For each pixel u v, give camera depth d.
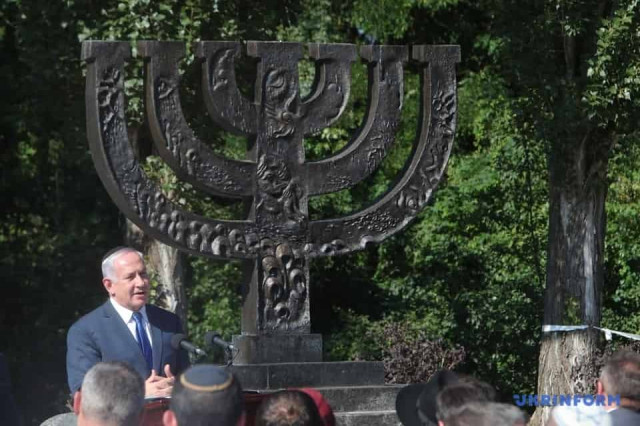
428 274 20.69
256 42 8.70
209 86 8.54
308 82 18.69
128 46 8.20
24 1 13.91
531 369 19.23
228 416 4.37
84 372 7.26
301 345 8.56
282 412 4.41
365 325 18.98
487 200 20.23
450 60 9.23
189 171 8.42
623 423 5.14
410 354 14.83
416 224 20.75
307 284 8.73
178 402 4.37
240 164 8.59
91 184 19.11
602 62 13.16
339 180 8.91
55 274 18.75
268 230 8.65
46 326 18.28
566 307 14.47
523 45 13.72
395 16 20.72
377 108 9.05
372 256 21.25
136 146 13.11
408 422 5.50
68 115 14.94
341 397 8.33
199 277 18.08
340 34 21.52
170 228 8.31
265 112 8.70
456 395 4.55
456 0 20.92
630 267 19.45
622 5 13.28
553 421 4.86
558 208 14.61
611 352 14.58
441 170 9.18
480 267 20.41
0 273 18.72
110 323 7.39
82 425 4.50
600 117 13.45
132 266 7.41
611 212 19.05
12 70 18.06
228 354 7.37
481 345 19.34
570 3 13.41
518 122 14.56
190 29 13.10
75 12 13.60
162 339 7.52
